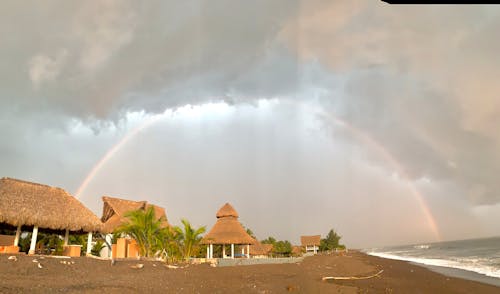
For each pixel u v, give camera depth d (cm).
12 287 941
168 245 2289
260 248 5375
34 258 1343
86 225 1939
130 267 1631
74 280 1159
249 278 1780
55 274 1240
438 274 2938
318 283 1873
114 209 2856
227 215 3784
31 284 1008
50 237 3036
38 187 1944
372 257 6688
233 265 2528
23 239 2719
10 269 1163
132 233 2200
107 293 1038
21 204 1742
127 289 1121
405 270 3384
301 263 3672
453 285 2153
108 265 1567
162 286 1245
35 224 1714
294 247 8094
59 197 1989
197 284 1384
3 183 1814
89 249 1969
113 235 2562
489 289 2009
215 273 1827
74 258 1521
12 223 1641
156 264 1845
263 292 1389
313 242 8456
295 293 1478
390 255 8344
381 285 2052
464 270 3409
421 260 5391
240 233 3541
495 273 3081
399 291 1825
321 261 4516
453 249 10244
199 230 2438
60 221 1827
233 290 1352
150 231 2206
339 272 2889
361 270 3284
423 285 2117
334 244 11012
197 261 2350
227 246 3944
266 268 2517
